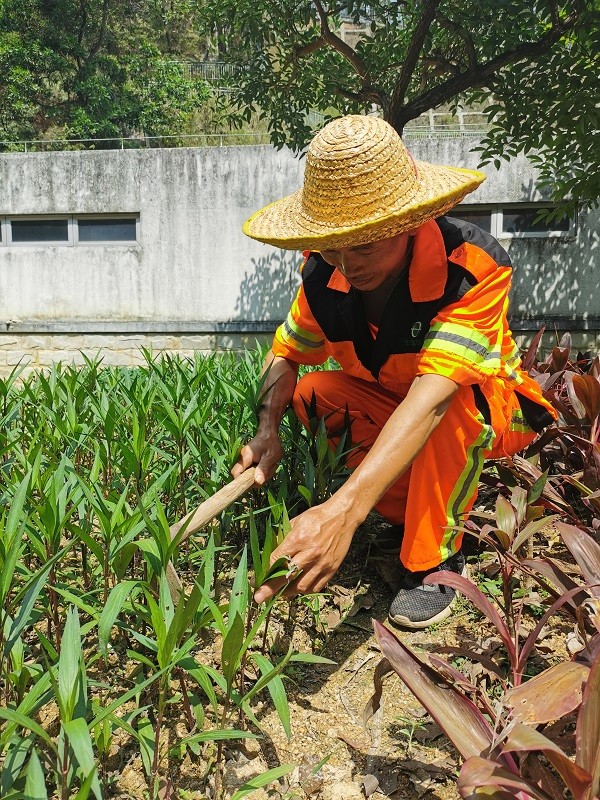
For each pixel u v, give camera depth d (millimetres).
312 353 2820
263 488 2857
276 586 1859
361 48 7891
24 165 10039
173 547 1713
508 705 1396
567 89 6527
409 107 7301
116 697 2004
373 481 1963
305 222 2076
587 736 1277
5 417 2820
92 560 2689
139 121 21609
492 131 6969
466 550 2916
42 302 10188
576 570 1969
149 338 10086
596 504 2523
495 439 2527
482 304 2213
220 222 9867
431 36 7477
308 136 8094
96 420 3139
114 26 25812
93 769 1199
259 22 7594
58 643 2104
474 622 2457
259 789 1769
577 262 9383
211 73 22938
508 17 6848
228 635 1550
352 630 2445
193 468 3176
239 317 9969
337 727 1991
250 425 3064
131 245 10164
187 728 1908
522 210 9508
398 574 2711
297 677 2197
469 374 2131
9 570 1601
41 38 22281
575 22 6535
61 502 2008
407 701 2094
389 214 1926
